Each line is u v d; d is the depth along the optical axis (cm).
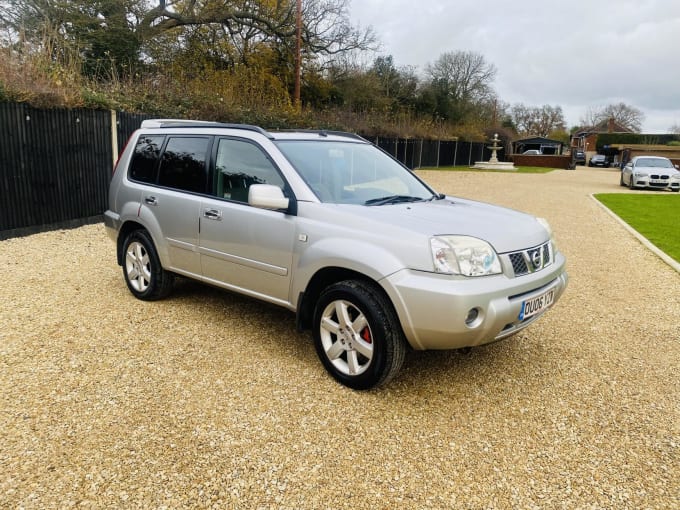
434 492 243
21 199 782
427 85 4922
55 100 823
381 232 320
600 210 1377
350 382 335
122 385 331
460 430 296
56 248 714
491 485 250
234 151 413
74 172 866
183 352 385
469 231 323
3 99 746
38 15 1780
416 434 290
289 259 361
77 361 364
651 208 1431
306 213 355
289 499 235
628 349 427
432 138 3650
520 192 1867
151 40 2108
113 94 1077
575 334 459
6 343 391
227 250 405
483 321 299
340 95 3316
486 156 4931
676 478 259
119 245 517
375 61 4662
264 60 2658
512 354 408
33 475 243
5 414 293
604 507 237
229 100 1486
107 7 1989
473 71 5338
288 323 451
